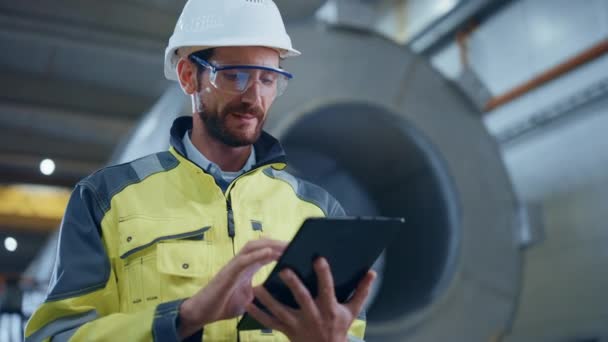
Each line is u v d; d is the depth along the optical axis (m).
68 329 1.72
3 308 7.05
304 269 1.58
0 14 7.28
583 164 7.39
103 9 7.51
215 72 1.90
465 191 5.17
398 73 5.08
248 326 1.73
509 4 8.26
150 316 1.62
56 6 7.36
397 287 5.42
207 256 1.85
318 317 1.60
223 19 2.00
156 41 7.83
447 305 4.95
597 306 7.09
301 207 2.12
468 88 5.36
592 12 7.13
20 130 9.79
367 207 5.78
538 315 7.97
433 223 5.27
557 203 7.75
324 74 4.81
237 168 2.08
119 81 9.02
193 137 2.07
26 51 8.20
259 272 1.93
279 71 1.94
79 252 1.81
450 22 8.74
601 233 7.11
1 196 11.91
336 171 5.50
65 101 8.95
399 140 5.20
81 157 10.39
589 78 7.11
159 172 1.99
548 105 7.64
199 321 1.59
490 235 5.18
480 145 5.31
